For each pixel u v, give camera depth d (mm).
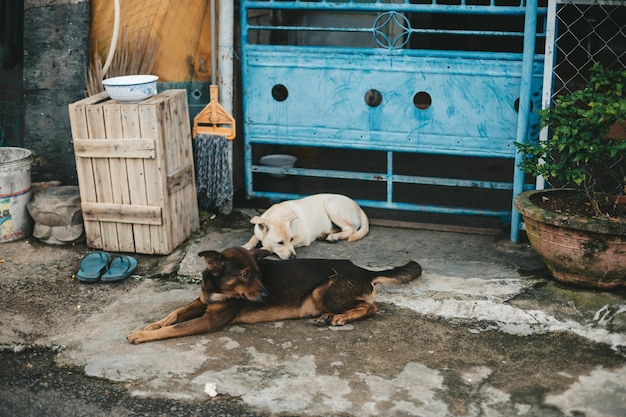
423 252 5891
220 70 6441
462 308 4988
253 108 6609
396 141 6363
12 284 5535
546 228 5035
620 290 5047
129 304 5223
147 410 4016
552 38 5492
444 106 6168
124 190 5875
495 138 6125
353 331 4773
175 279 5602
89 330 4852
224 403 4039
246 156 6758
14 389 4297
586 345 4570
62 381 4328
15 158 6457
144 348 4590
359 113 6383
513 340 4664
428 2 8680
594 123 4891
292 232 5805
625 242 4801
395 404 3992
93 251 6109
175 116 5941
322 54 6305
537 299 5039
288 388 4148
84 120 5793
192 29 6609
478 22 9055
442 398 4047
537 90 5832
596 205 5074
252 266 4641
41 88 6625
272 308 4871
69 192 6297
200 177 6562
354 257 5805
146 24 6488
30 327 4918
